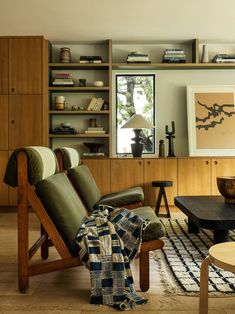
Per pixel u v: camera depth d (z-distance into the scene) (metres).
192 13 4.09
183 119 5.20
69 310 1.74
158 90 5.21
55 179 2.11
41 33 4.68
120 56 5.20
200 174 4.73
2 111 4.73
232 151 5.07
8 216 4.45
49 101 5.05
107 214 2.44
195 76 5.18
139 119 4.81
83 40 5.00
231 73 5.19
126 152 5.21
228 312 1.71
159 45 5.18
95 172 4.73
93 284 1.80
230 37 4.91
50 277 2.23
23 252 1.95
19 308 1.77
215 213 2.54
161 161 4.73
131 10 4.00
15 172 1.91
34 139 4.73
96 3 3.82
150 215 2.29
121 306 1.73
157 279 2.16
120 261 1.82
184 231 3.45
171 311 1.72
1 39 4.71
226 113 5.12
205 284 1.38
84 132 5.18
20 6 3.87
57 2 3.78
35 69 4.71
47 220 1.91
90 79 5.21
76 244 1.90
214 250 1.35
